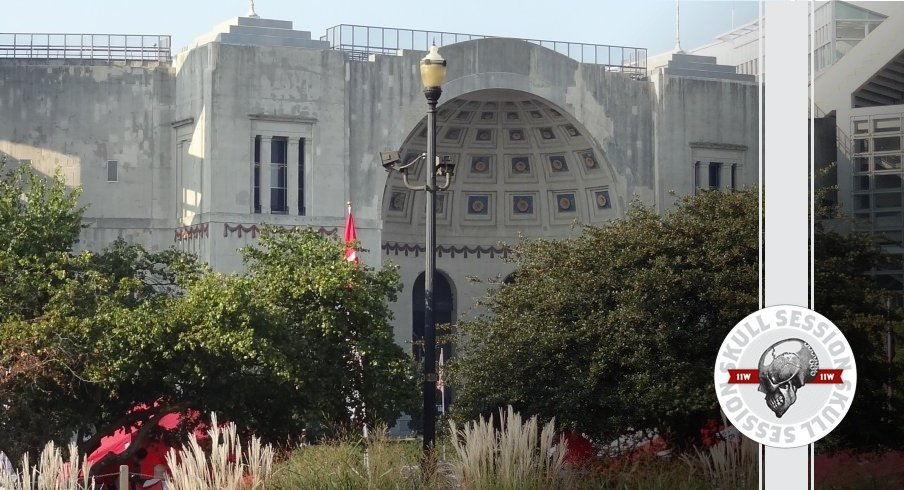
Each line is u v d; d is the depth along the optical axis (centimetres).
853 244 2686
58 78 5881
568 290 3784
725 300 3559
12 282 3631
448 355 6594
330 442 2909
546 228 6656
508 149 6606
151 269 4147
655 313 3600
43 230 3819
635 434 3569
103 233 5884
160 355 3597
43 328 3431
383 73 6031
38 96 5862
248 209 5738
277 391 3738
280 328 3706
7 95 5841
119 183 5925
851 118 2723
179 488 2025
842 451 2447
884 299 2688
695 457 2423
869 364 2673
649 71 6544
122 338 3525
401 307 6444
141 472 3816
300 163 5878
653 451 2906
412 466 2214
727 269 3616
